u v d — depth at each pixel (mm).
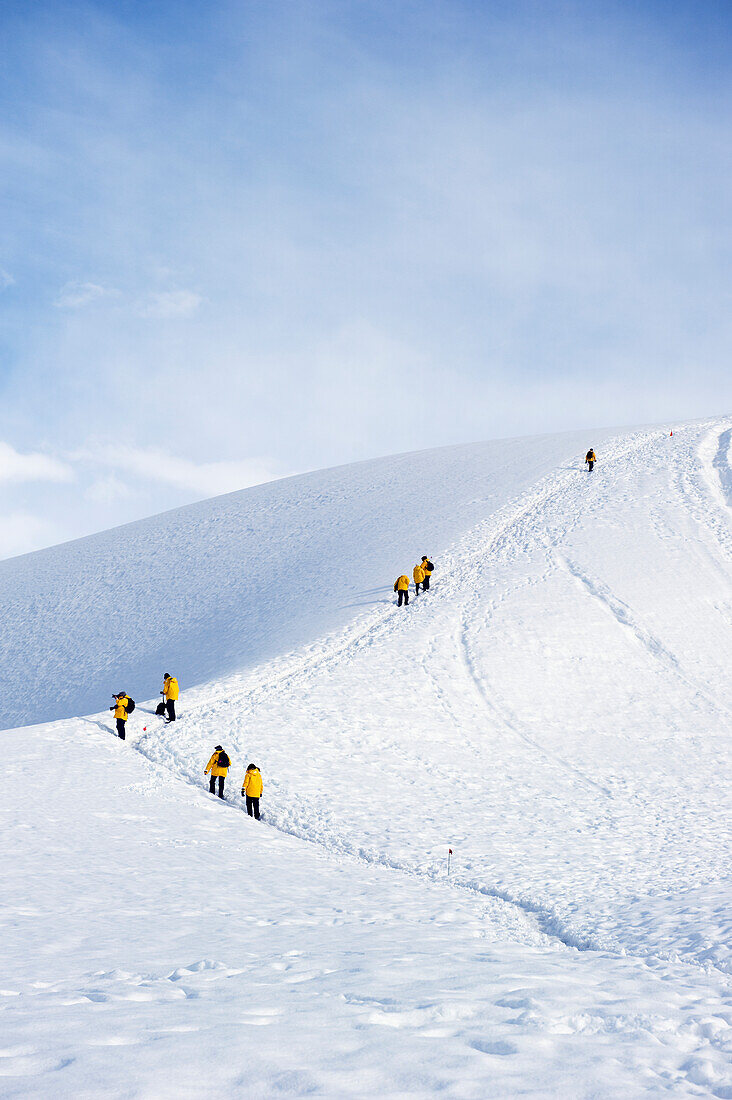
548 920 13117
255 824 19562
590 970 8891
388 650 31016
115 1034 5383
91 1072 4527
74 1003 6512
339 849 18297
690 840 18984
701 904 12953
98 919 10719
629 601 34344
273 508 61438
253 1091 4410
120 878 13672
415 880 15828
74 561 62719
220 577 50656
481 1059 5191
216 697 27812
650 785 23734
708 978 8773
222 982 7398
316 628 34438
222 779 21469
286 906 12398
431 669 29734
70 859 14797
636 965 9484
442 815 20641
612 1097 4637
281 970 8078
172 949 9102
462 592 35750
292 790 21578
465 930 11406
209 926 10609
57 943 9219
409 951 9312
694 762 25578
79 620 51125
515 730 26891
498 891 14977
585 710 28469
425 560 36469
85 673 43844
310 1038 5453
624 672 30688
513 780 23656
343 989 7145
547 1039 5824
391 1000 6711
